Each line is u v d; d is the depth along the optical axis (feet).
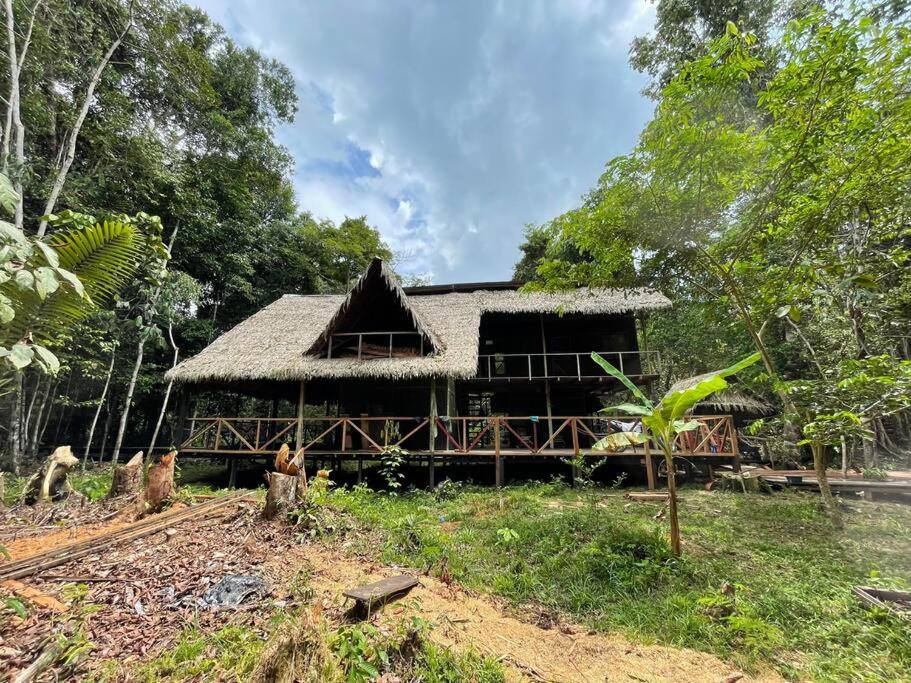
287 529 15.39
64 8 31.81
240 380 31.40
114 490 19.58
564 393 47.65
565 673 9.07
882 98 15.57
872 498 25.35
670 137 18.02
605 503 24.81
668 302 38.65
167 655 8.23
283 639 7.06
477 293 47.24
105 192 38.32
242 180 58.34
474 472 39.06
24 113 31.19
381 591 10.61
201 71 46.19
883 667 9.03
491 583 13.56
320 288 73.41
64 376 37.60
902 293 23.59
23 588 10.45
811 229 19.11
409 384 39.58
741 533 18.58
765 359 20.21
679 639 10.41
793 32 15.70
